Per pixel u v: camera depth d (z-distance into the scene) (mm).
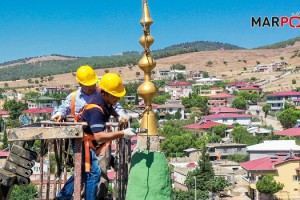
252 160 76000
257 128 110688
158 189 7707
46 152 8055
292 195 64500
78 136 7164
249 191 67250
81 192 7793
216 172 74938
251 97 152250
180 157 91000
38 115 134375
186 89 177875
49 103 172125
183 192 64312
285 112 116000
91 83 7793
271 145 83188
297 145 83188
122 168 8625
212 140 100688
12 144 7547
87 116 7664
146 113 8453
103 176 8531
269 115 135375
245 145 94312
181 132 105062
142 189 7711
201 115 134000
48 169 7801
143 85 8516
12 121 116438
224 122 123562
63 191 8086
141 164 7797
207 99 152875
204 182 67312
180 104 143125
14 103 144375
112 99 7812
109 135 7578
